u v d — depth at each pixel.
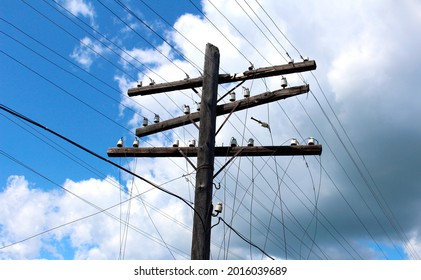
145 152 10.20
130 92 11.02
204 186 8.83
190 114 10.19
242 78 10.29
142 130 10.53
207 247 8.42
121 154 10.30
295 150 9.90
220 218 8.98
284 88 10.05
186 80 10.66
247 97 10.02
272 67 10.26
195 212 8.63
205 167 9.00
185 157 9.55
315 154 9.88
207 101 9.62
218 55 10.16
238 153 9.87
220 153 9.96
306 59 10.30
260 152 9.88
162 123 10.41
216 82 9.90
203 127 9.38
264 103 10.04
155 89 10.86
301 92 9.95
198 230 8.50
